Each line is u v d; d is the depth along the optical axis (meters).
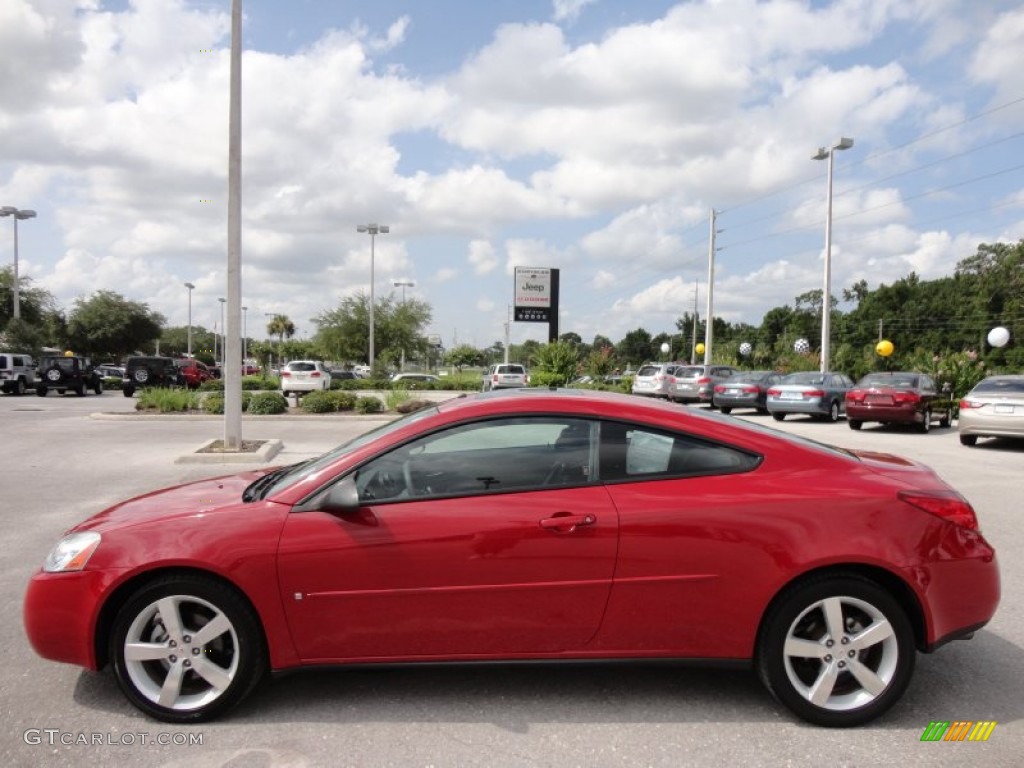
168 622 3.14
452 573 3.12
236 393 11.64
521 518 3.14
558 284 36.81
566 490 3.22
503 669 3.73
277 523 3.16
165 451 12.00
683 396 26.16
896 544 3.14
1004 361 61.84
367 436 3.73
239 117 11.81
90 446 12.62
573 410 3.38
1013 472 10.39
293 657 3.17
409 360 59.06
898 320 81.31
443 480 3.29
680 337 116.00
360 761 2.87
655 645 3.19
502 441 3.35
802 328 94.94
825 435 16.28
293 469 3.96
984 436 13.51
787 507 3.16
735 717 3.25
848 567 3.19
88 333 60.31
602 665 3.23
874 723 3.20
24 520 6.91
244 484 3.88
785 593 3.15
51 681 3.58
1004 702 3.42
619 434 3.35
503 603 3.14
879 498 3.20
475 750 2.95
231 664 3.17
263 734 3.08
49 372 30.53
